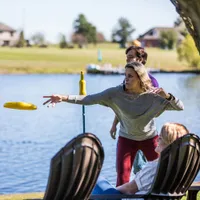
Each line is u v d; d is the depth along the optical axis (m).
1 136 47.31
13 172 29.44
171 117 56.94
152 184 12.52
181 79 148.88
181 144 12.29
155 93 14.79
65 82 140.88
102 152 11.63
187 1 13.45
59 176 11.28
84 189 11.73
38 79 155.12
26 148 39.91
